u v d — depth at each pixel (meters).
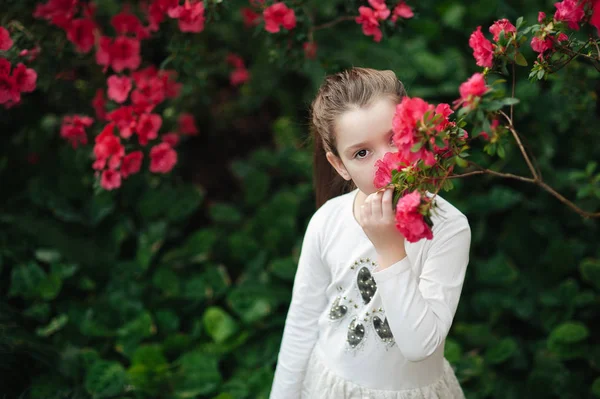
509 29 1.41
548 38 1.40
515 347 2.43
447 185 1.26
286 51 2.04
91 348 2.45
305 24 1.99
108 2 2.95
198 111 3.29
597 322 2.59
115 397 2.30
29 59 2.09
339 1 3.16
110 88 2.17
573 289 2.57
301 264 1.61
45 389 2.27
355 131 1.33
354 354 1.48
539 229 2.77
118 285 2.63
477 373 2.32
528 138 2.93
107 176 2.04
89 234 2.83
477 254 2.86
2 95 1.93
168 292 2.62
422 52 3.13
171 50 2.13
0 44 1.92
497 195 2.79
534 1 3.21
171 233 2.92
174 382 2.33
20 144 2.92
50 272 2.63
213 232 2.82
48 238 2.68
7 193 2.89
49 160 2.94
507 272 2.63
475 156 2.79
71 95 2.53
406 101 1.13
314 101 1.58
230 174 3.45
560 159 3.04
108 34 2.86
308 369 1.60
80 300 2.68
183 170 3.42
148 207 2.86
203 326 2.59
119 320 2.55
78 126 2.25
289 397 1.63
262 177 3.10
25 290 2.50
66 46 2.23
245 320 2.53
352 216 1.51
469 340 2.53
